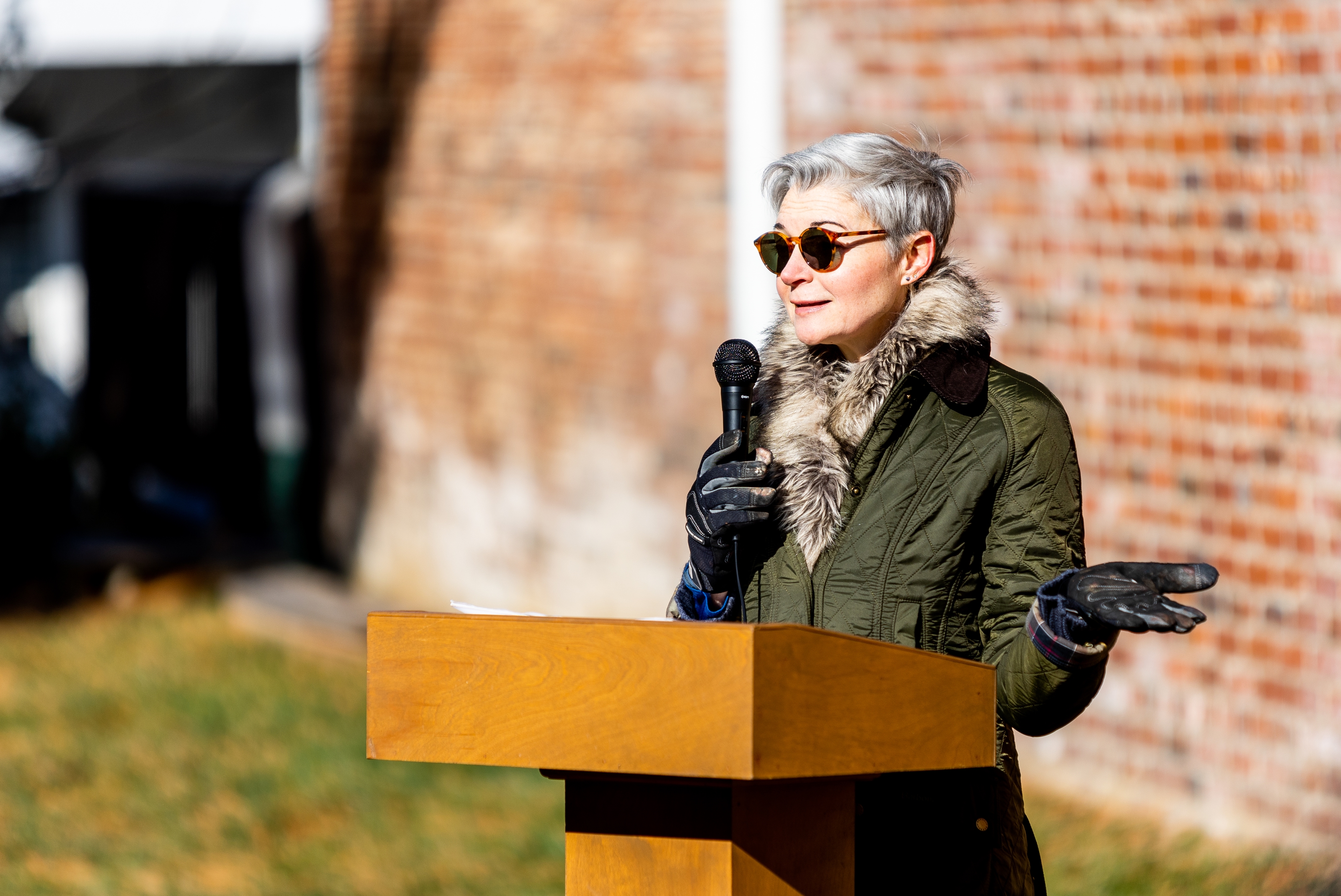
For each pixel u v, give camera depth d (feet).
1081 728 58.13
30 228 144.46
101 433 137.59
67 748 73.20
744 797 19.63
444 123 92.94
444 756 19.16
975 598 23.94
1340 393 49.67
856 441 23.94
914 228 24.26
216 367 135.23
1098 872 49.14
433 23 93.45
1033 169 58.39
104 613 105.81
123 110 118.83
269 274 124.06
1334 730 49.88
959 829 23.82
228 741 73.51
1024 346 59.06
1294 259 50.78
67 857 58.90
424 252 95.30
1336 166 49.57
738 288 68.64
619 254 79.97
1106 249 56.34
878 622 23.56
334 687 82.53
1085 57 56.49
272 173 121.29
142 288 138.41
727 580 24.36
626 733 18.10
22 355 123.34
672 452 77.30
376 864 56.70
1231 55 52.21
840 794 21.06
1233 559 52.90
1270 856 49.73
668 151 76.79
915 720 19.88
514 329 87.81
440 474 94.48
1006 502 23.54
